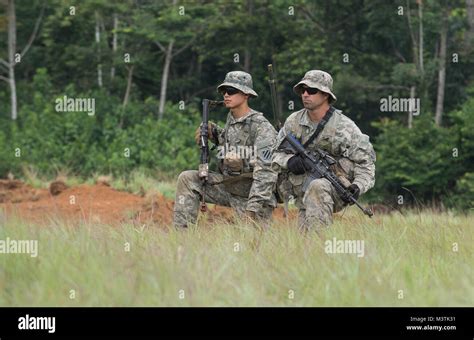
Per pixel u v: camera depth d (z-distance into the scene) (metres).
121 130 45.50
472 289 9.14
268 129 13.98
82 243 10.59
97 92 49.69
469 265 10.46
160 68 57.19
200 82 58.19
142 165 41.47
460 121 45.56
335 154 13.34
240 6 52.78
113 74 54.22
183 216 14.11
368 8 54.50
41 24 56.84
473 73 52.72
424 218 15.66
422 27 53.19
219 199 14.30
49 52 56.19
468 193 41.59
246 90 14.04
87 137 44.00
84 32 55.41
